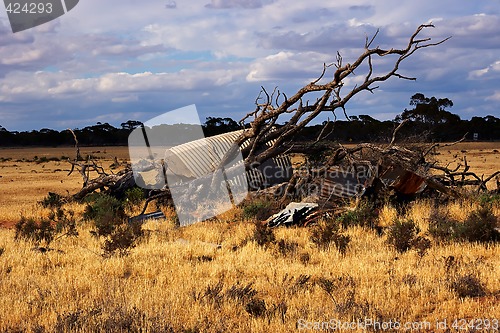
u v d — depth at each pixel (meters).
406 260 11.87
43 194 34.91
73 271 11.44
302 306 8.88
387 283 9.98
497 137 107.62
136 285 10.22
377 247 13.51
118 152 108.12
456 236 14.03
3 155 105.38
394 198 18.89
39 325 8.05
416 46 21.20
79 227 17.48
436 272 10.62
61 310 8.70
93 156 90.50
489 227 14.09
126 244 13.43
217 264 11.72
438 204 18.84
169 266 11.74
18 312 8.62
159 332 7.58
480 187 22.12
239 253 12.99
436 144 21.59
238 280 10.54
